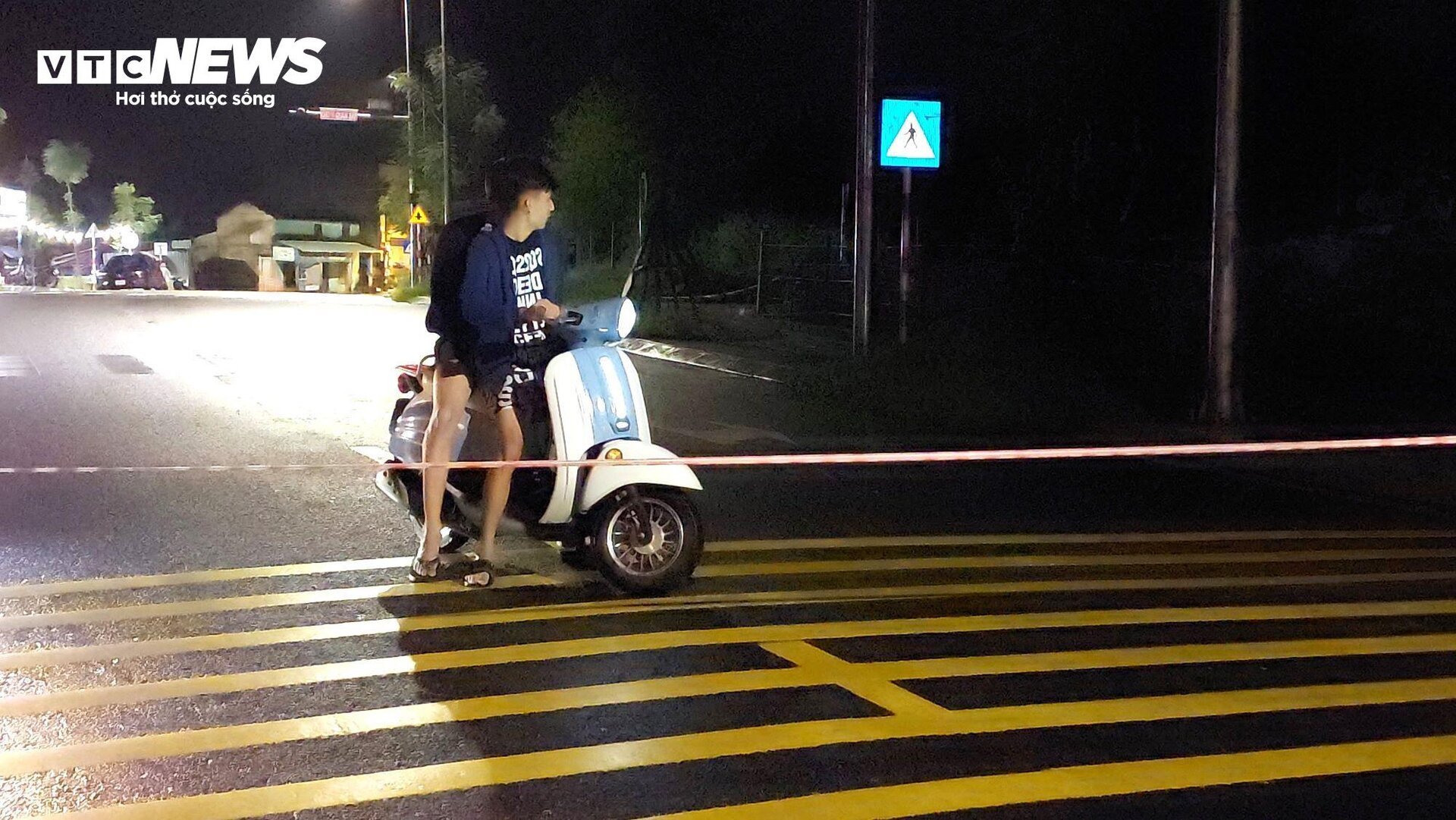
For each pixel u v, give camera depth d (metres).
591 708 5.32
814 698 5.50
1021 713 5.38
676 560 6.99
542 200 6.78
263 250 61.97
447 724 5.11
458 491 7.07
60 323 22.81
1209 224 20.20
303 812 4.32
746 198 31.58
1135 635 6.57
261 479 9.83
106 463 10.48
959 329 18.77
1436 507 10.59
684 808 4.41
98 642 6.04
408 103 42.66
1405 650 6.38
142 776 4.58
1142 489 11.06
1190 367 17.48
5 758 4.71
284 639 6.14
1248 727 5.29
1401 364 16.80
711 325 23.91
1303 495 11.05
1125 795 4.60
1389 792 4.68
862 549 8.41
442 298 6.70
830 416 14.86
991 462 12.24
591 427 6.79
